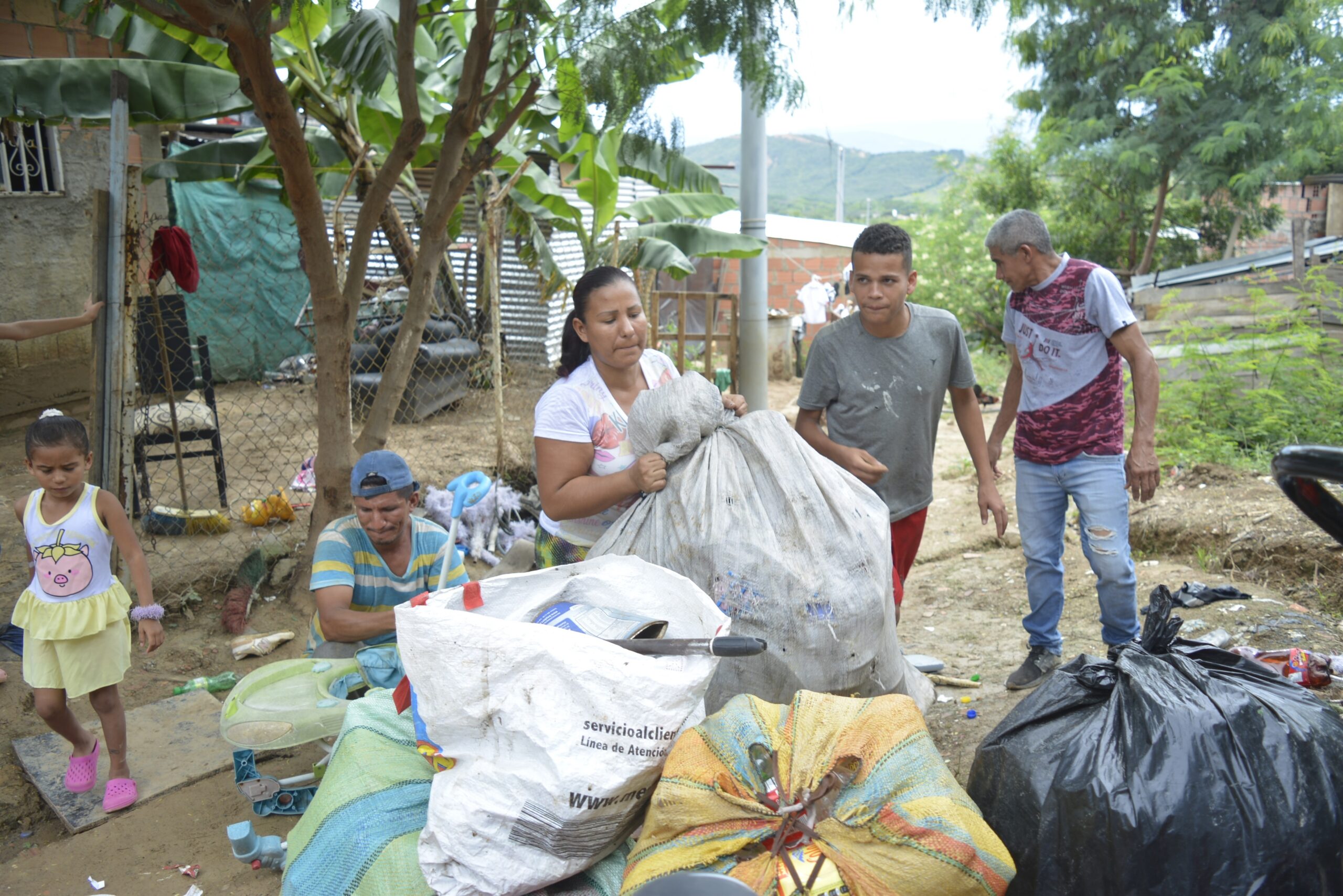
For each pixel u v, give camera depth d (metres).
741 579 2.59
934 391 3.63
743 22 3.32
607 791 2.05
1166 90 13.24
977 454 3.92
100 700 3.35
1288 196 15.71
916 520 3.78
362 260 5.00
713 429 2.85
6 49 7.62
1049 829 2.03
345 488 5.17
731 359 9.62
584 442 2.93
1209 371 7.66
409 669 2.14
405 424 8.65
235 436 8.53
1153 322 8.97
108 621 3.30
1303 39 13.03
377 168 7.33
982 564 5.77
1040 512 3.78
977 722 3.60
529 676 2.08
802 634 2.57
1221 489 6.02
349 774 2.44
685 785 2.08
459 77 7.12
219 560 5.51
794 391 13.15
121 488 4.97
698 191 8.68
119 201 4.84
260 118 4.34
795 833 2.02
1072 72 14.77
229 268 10.79
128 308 5.02
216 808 3.40
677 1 3.48
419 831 2.26
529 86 4.74
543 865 2.11
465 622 2.10
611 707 2.06
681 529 2.69
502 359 8.88
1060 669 2.40
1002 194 17.62
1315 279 7.96
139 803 3.43
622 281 2.91
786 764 2.12
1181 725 2.00
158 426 6.21
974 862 1.93
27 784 3.60
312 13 5.37
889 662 2.78
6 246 8.28
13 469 7.32
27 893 2.97
